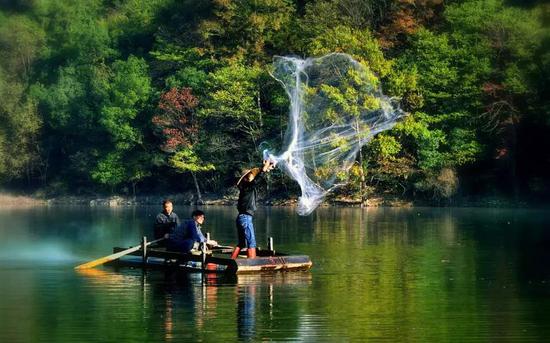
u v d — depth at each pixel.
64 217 60.25
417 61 78.19
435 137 74.88
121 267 29.94
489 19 79.31
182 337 18.75
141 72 88.81
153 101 85.88
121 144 84.81
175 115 82.19
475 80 75.88
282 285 25.44
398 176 75.69
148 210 71.06
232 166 82.69
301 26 82.88
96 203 86.44
